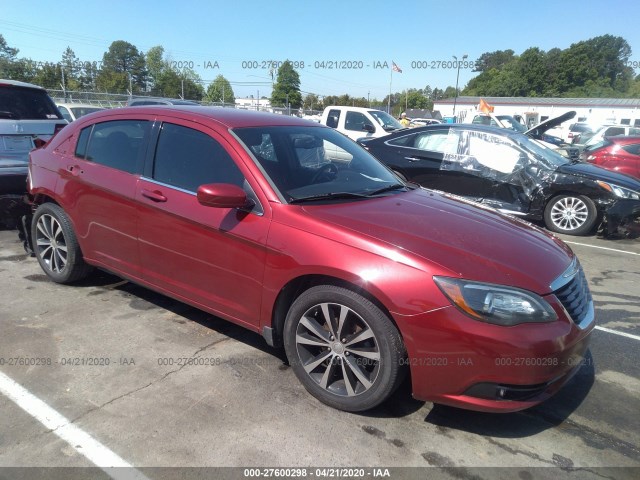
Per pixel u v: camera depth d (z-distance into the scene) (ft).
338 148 12.85
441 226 9.72
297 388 9.97
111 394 9.47
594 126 88.99
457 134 25.16
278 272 9.46
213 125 11.21
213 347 11.43
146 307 13.37
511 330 7.95
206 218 10.41
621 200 23.03
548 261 9.21
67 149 13.84
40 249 14.82
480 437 8.79
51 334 11.68
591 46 258.57
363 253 8.64
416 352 8.27
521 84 260.21
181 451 8.04
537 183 24.44
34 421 8.63
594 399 10.19
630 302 15.85
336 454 8.15
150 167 11.77
